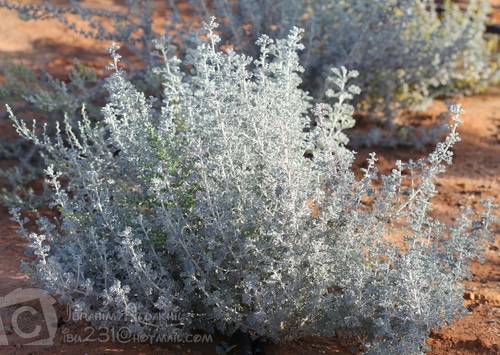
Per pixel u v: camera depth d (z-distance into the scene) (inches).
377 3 245.0
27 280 143.5
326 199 139.9
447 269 140.6
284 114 138.9
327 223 137.2
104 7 411.8
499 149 256.2
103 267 136.6
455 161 246.1
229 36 249.3
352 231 131.9
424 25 301.6
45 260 133.9
